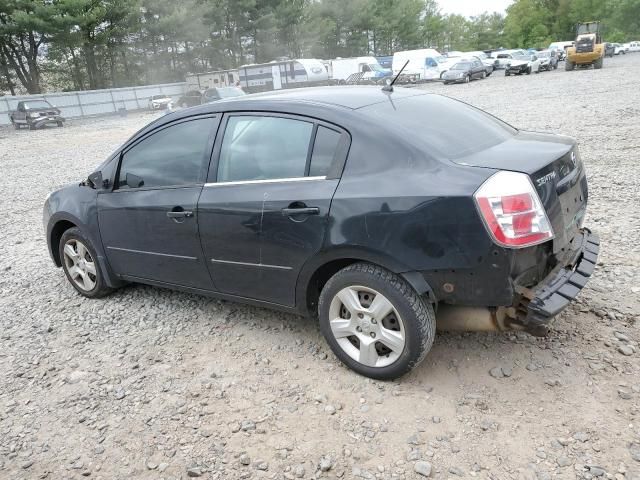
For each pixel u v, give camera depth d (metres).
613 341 3.47
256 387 3.31
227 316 4.27
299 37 61.78
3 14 45.19
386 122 3.16
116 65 55.03
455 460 2.62
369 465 2.63
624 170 8.06
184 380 3.44
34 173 13.84
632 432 2.70
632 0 82.88
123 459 2.79
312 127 3.32
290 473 2.62
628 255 4.84
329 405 3.08
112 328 4.23
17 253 6.55
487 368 3.29
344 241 3.06
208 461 2.73
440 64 45.16
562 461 2.55
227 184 3.63
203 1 55.28
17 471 2.75
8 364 3.79
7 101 38.16
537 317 2.81
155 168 4.08
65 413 3.19
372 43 78.12
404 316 3.00
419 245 2.86
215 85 44.12
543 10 90.06
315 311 3.56
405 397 3.10
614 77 28.20
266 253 3.45
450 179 2.83
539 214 2.77
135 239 4.20
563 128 12.37
